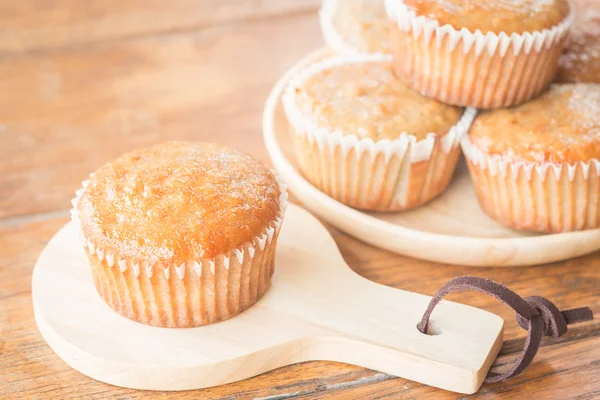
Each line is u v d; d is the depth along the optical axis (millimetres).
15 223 462
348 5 530
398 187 450
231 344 390
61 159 502
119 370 383
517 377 392
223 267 388
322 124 444
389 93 455
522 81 442
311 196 452
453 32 432
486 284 377
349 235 455
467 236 445
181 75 572
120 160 415
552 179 426
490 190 445
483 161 441
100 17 622
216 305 396
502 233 448
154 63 583
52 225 462
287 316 402
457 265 439
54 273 417
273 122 490
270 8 642
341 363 398
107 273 392
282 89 508
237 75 572
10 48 589
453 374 381
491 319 398
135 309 396
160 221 388
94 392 386
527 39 430
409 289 427
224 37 609
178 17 626
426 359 383
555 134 431
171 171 403
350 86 458
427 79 450
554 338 405
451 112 453
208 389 389
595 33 490
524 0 443
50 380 390
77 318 399
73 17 621
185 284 387
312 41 606
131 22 619
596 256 444
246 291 400
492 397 385
